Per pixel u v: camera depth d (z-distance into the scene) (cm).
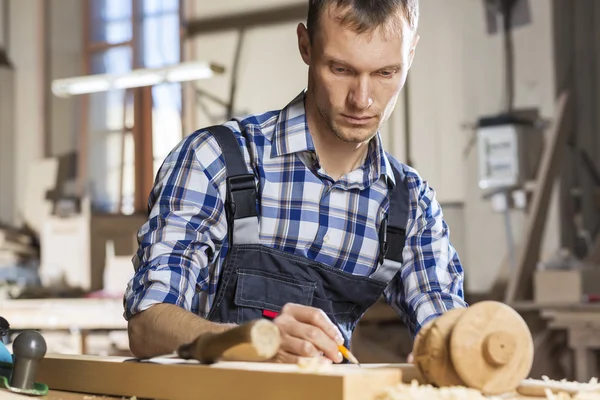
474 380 98
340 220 158
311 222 156
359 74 138
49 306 447
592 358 483
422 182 167
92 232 687
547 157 618
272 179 156
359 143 148
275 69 775
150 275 137
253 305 152
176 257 141
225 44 795
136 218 694
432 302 157
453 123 691
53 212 834
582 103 661
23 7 878
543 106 661
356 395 90
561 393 97
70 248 695
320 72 141
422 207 165
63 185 849
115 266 582
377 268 161
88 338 512
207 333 101
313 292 156
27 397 104
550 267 548
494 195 651
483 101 682
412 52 149
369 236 160
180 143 155
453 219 686
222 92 795
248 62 786
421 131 703
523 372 99
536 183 621
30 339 108
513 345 98
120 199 827
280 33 775
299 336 115
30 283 714
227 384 97
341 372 94
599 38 665
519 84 670
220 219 151
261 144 157
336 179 158
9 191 870
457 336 98
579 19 667
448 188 691
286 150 155
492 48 680
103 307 443
